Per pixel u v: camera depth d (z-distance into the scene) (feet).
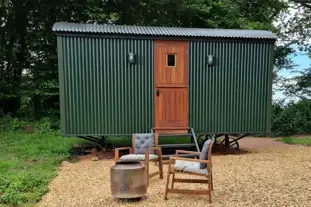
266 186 15.28
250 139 35.29
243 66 24.84
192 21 44.50
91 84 22.84
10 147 25.36
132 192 13.25
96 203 13.30
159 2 41.09
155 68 23.68
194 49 24.08
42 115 36.65
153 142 18.51
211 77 24.44
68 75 22.47
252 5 46.39
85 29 22.59
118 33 22.76
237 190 14.69
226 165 20.39
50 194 14.64
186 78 24.12
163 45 23.68
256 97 25.18
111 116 23.26
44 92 35.19
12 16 36.52
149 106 23.76
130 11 42.29
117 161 15.42
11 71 38.27
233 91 24.81
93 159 22.82
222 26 43.14
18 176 15.79
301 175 17.44
